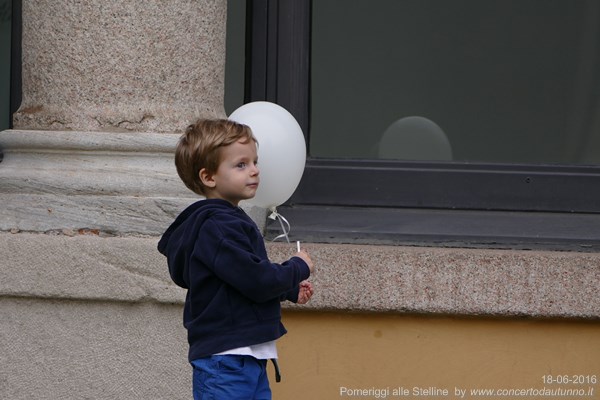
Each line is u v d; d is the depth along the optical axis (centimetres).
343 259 835
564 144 963
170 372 794
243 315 592
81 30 810
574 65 961
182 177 615
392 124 965
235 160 598
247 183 601
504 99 963
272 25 953
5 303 808
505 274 830
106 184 798
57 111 814
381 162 955
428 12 962
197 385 599
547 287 830
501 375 848
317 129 966
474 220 927
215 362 589
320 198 951
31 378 804
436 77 964
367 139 966
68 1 811
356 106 965
